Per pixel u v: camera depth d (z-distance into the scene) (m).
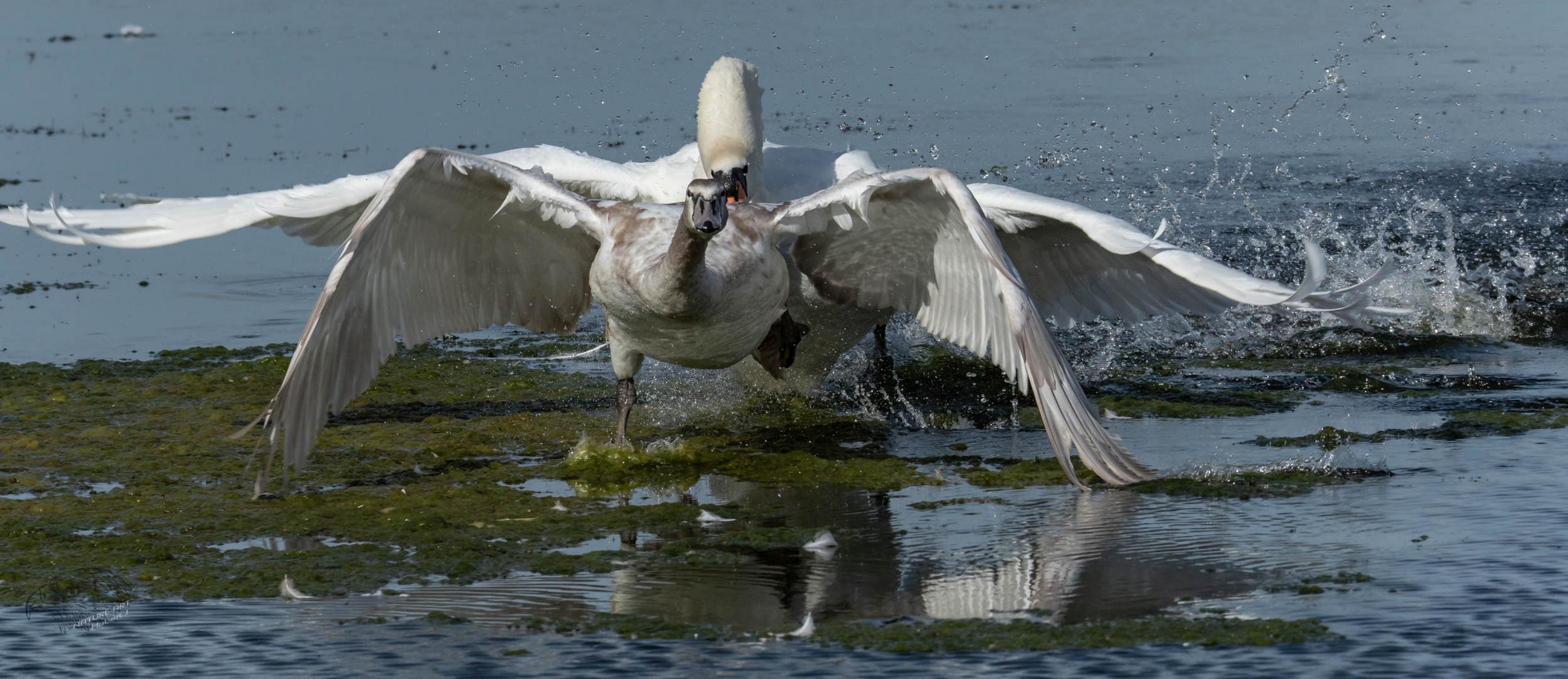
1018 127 28.36
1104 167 25.17
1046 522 10.32
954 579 9.16
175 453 12.74
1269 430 12.88
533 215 11.54
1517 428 12.59
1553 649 7.76
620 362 12.46
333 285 9.60
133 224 12.56
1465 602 8.43
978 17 43.22
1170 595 8.76
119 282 20.48
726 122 14.45
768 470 12.09
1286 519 10.20
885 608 8.70
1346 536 9.73
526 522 10.71
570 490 11.64
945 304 12.29
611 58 37.94
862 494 11.30
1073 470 10.29
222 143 28.77
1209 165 25.22
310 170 25.55
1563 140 26.22
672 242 10.95
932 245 11.90
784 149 15.54
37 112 33.53
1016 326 9.84
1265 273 18.86
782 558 9.70
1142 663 7.75
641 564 9.64
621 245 11.47
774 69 35.66
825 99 31.72
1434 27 38.50
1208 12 42.25
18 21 48.12
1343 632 8.07
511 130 29.56
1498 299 17.77
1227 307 12.84
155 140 29.47
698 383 15.20
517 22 44.38
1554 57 33.91
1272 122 28.45
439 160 10.33
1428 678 7.45
